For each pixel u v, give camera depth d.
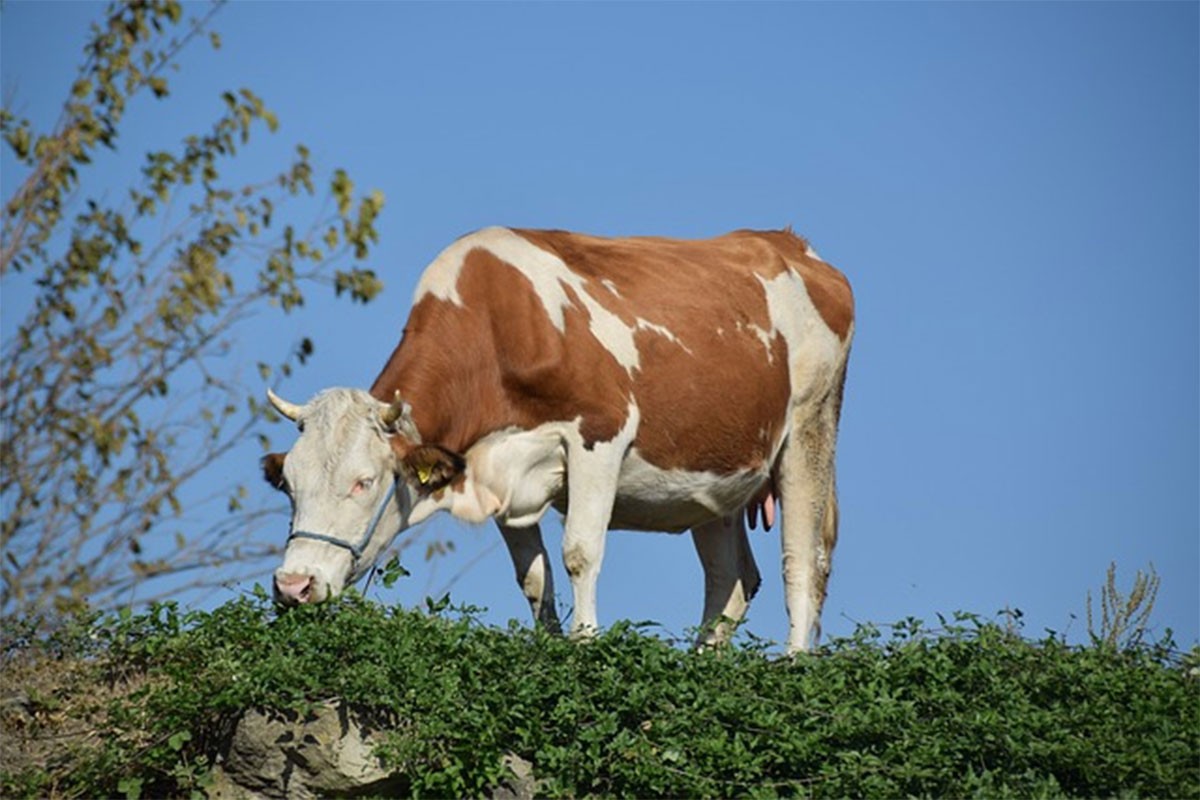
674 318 19.47
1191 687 15.48
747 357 20.14
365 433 17.12
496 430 18.28
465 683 15.09
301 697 14.85
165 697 15.23
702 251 20.78
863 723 14.74
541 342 18.31
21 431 18.20
